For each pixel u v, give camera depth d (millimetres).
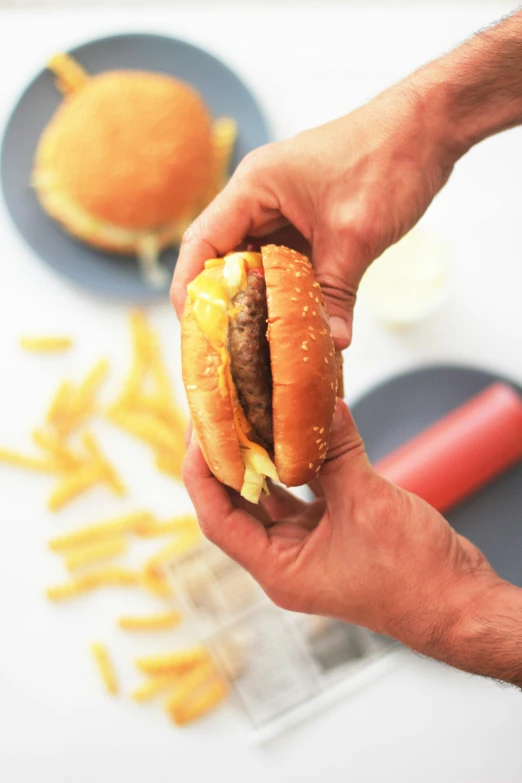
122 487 771
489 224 806
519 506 771
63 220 773
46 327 790
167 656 755
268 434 581
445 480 745
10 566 774
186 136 763
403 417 772
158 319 790
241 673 763
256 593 770
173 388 783
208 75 804
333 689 759
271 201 617
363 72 821
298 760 754
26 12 810
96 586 770
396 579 577
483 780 749
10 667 765
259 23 821
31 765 755
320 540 585
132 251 785
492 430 747
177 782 754
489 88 608
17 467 782
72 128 759
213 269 585
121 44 795
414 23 823
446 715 755
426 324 796
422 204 638
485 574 585
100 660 755
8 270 793
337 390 589
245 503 627
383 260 784
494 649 565
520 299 800
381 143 618
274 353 548
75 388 787
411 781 750
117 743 758
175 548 763
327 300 629
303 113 819
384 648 761
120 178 753
